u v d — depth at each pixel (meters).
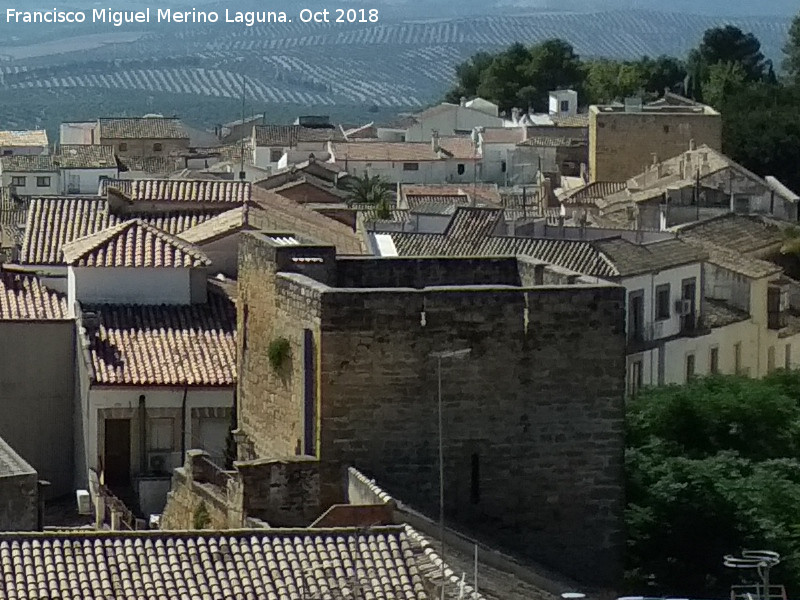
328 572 73.50
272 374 93.69
